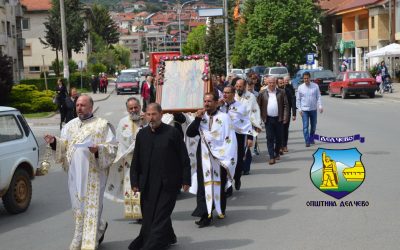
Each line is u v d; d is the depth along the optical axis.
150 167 8.16
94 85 65.19
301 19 70.12
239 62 81.69
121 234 9.41
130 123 10.27
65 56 49.41
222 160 9.69
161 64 12.93
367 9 67.12
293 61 70.25
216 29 77.75
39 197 13.06
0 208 12.17
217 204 9.69
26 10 94.19
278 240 8.58
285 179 13.32
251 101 14.42
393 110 31.33
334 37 79.12
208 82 12.60
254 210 10.58
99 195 8.42
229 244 8.52
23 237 9.59
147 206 8.16
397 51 48.72
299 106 18.69
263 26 70.38
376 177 12.81
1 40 63.19
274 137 16.02
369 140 19.06
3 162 10.97
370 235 8.59
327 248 8.05
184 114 12.93
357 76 43.38
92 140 8.41
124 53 149.62
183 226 9.73
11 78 39.94
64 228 10.05
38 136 27.12
